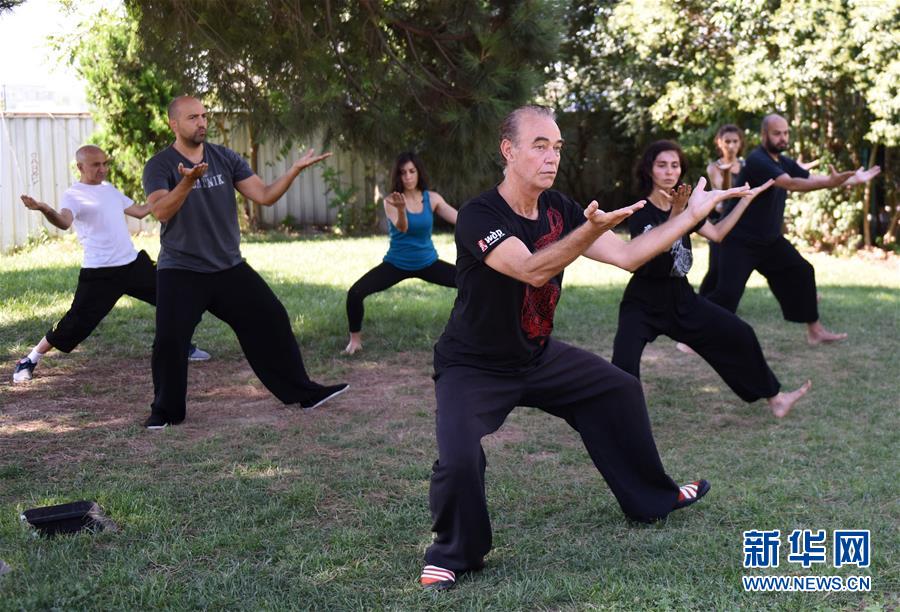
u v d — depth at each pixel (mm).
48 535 4059
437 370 3988
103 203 6992
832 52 12711
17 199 14133
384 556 3957
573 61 17141
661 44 14641
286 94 7250
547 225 3820
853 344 8219
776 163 7648
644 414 4227
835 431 5797
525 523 4363
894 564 3836
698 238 16734
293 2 6664
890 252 14359
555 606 3504
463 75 7262
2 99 14383
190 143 5730
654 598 3523
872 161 14508
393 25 7352
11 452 5293
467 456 3643
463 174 7688
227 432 5762
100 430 5766
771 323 9125
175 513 4387
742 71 13523
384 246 14719
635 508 4250
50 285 10336
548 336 4027
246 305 5988
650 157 5430
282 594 3586
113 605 3441
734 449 5477
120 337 8266
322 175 16875
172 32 6652
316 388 6270
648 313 5566
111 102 14734
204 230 5809
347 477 4926
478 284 3729
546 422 6082
